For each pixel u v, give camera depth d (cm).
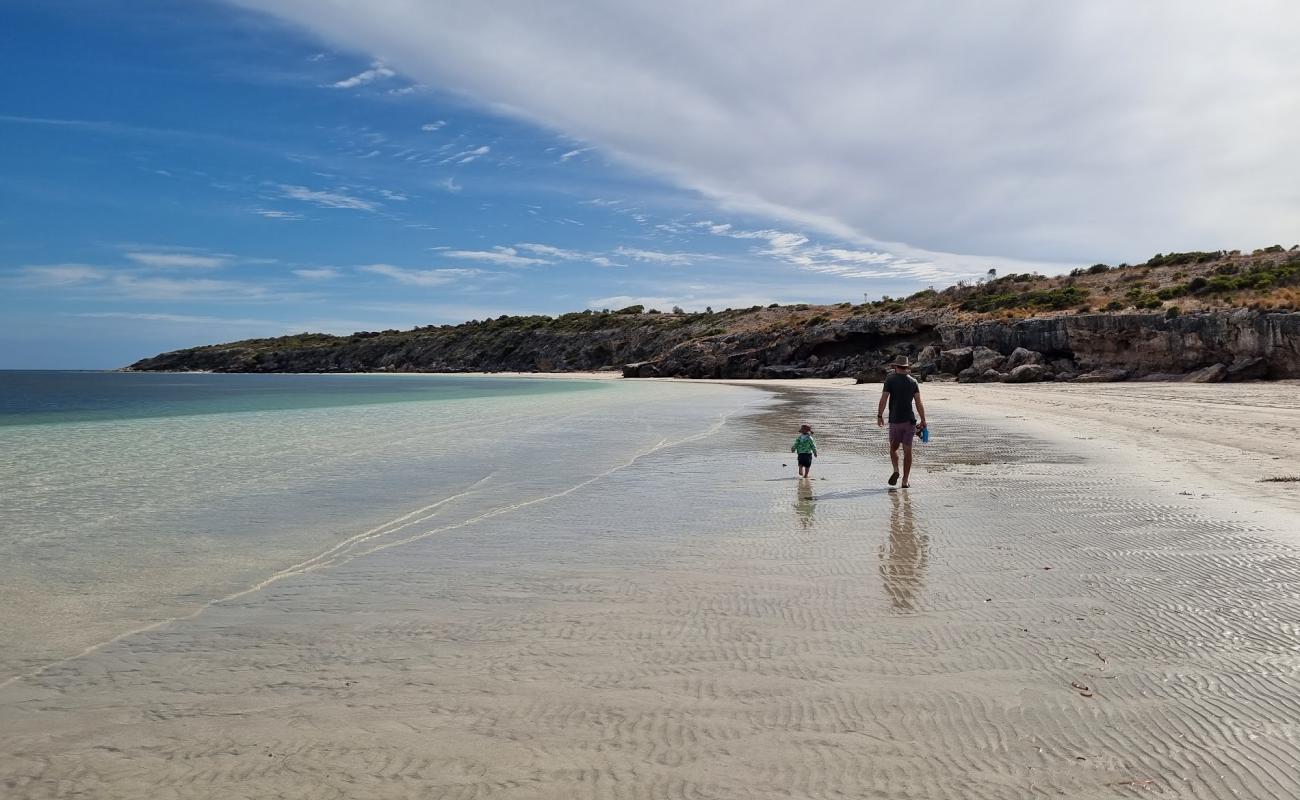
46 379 12350
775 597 587
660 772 327
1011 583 614
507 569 685
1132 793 306
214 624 540
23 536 829
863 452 1600
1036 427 2081
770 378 8962
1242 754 335
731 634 504
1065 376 5547
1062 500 983
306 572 680
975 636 492
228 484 1201
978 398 3681
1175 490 1037
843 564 685
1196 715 374
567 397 4650
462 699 406
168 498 1075
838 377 8219
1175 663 441
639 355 12950
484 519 915
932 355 6631
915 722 371
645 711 388
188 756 349
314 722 381
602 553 742
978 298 8788
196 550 766
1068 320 5875
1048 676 425
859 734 360
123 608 578
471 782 321
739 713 384
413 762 339
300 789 318
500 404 3794
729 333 10994
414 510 977
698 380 9244
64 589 629
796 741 354
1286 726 361
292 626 534
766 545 766
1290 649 461
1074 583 611
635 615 548
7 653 484
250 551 761
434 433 2128
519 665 454
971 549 734
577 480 1230
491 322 17075
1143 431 1873
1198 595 573
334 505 1014
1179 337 5269
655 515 933
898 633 500
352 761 341
